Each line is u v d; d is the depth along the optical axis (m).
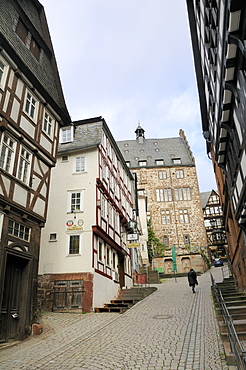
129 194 28.95
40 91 13.12
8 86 10.98
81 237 17.20
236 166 10.04
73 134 20.25
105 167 20.70
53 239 17.47
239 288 16.88
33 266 11.09
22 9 13.01
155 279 30.59
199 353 7.49
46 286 16.31
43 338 9.97
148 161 57.56
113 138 23.03
